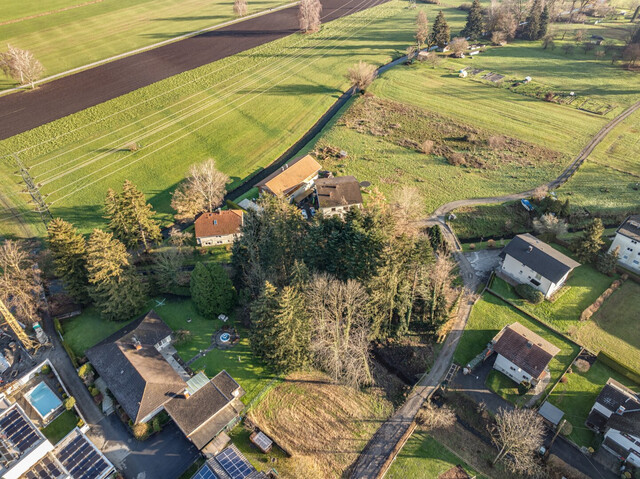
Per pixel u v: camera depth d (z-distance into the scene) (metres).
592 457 53.75
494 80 155.12
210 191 92.44
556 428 56.28
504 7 192.62
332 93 147.12
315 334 63.62
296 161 103.81
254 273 68.38
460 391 61.12
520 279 77.50
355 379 59.91
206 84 148.12
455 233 90.00
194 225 90.44
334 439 56.00
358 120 129.88
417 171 108.06
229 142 120.12
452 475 52.59
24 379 62.16
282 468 52.41
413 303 71.69
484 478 52.50
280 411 58.72
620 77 154.12
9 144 115.69
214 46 178.00
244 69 159.62
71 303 73.75
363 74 142.00
